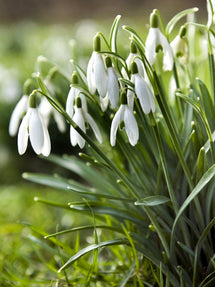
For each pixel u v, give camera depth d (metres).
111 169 0.41
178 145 0.38
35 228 0.43
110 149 0.46
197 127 0.41
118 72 0.39
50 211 0.67
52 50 1.28
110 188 0.47
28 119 0.38
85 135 0.38
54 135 0.98
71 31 1.97
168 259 0.41
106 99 0.40
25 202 0.72
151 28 0.37
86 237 0.59
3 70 1.10
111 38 0.39
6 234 0.58
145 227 0.43
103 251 0.55
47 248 0.46
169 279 0.41
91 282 0.46
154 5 3.48
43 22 3.68
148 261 0.44
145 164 0.43
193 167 0.41
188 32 0.45
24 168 1.00
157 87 0.38
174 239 0.41
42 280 0.49
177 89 0.42
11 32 2.33
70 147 1.00
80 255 0.39
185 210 0.43
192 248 0.42
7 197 0.75
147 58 0.38
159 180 0.41
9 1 3.74
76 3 3.68
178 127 0.44
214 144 0.41
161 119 0.43
